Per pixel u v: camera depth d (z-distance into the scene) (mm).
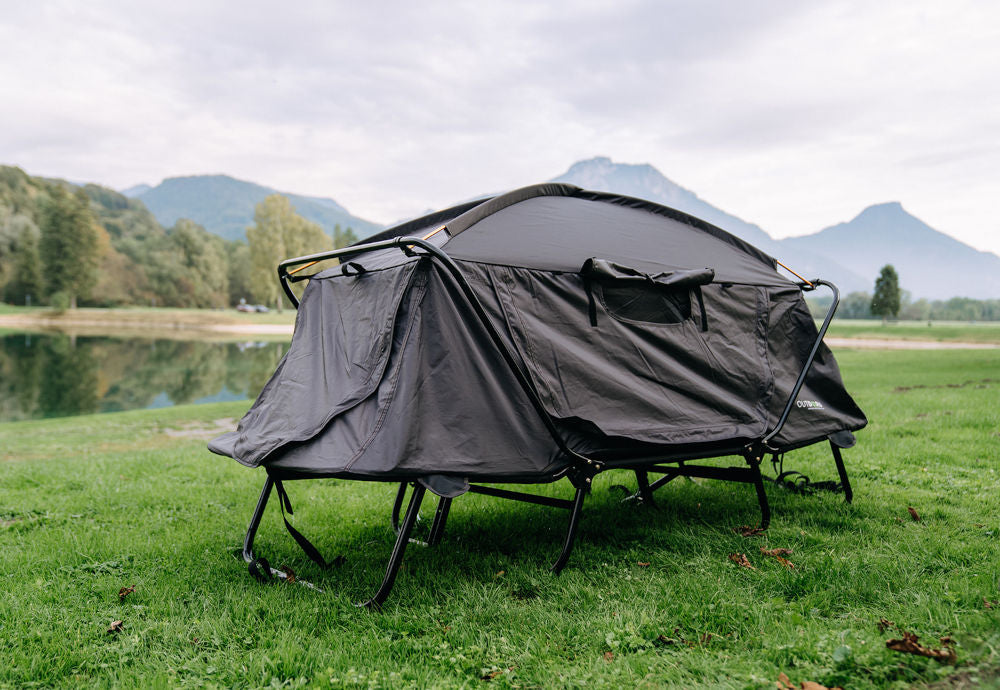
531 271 3520
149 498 5133
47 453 9086
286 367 3707
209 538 4082
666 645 2592
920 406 9172
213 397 21438
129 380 26406
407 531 3037
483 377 3107
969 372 16578
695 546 3697
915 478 5215
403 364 3033
